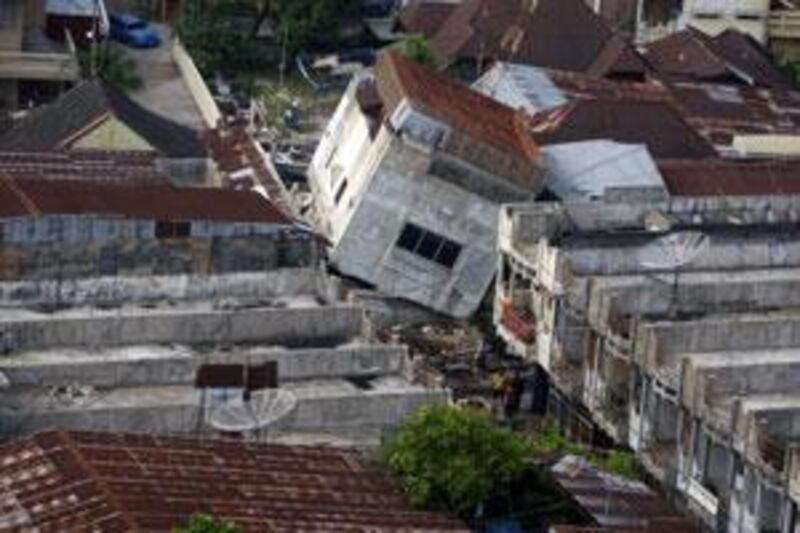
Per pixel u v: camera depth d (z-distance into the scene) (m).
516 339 140.75
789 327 129.88
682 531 111.19
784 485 109.81
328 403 117.69
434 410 112.44
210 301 133.88
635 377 126.12
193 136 176.25
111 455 105.94
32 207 134.12
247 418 116.06
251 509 102.19
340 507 105.12
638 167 163.12
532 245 143.88
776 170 167.25
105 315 126.25
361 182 156.75
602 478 117.19
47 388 118.31
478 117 163.38
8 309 128.50
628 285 134.75
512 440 113.38
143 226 136.00
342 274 154.12
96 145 166.12
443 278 154.50
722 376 121.88
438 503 109.50
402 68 168.75
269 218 141.00
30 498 100.69
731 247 144.25
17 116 193.62
